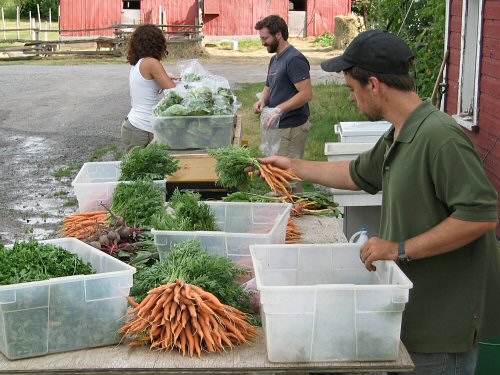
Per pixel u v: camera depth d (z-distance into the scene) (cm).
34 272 308
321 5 3322
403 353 290
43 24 4312
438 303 300
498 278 306
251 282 340
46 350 298
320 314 280
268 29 729
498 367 403
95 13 3206
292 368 283
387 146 317
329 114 1434
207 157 605
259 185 712
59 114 1620
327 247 332
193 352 295
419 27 1126
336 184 364
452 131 283
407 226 296
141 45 700
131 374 286
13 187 1016
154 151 528
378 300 279
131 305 312
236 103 692
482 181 279
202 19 3216
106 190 498
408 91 295
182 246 337
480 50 758
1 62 2803
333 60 302
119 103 1761
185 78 698
